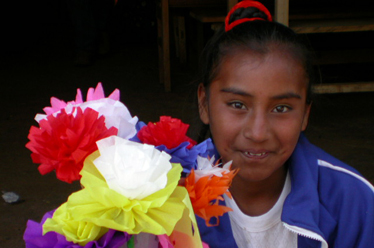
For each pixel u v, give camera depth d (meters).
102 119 0.81
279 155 1.14
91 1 5.66
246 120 1.13
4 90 4.87
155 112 4.11
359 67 5.16
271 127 1.11
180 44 5.57
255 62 1.10
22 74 5.50
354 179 1.25
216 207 0.86
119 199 0.71
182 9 5.41
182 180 0.86
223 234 1.26
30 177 3.02
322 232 1.24
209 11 4.11
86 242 0.73
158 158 0.75
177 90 4.71
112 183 0.71
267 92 1.10
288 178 1.31
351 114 3.98
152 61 5.94
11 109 4.29
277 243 1.31
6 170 3.11
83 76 5.37
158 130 0.89
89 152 0.78
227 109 1.15
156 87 4.84
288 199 1.22
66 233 0.72
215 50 1.20
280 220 1.29
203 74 1.30
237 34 1.17
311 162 1.27
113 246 0.74
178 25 5.65
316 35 5.02
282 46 1.13
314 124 3.77
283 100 1.11
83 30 5.71
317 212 1.20
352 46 4.99
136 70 5.55
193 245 0.82
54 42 7.02
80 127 0.76
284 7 2.97
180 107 4.20
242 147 1.14
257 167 1.15
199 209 0.84
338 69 5.11
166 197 0.73
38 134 0.77
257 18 1.30
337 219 1.26
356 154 3.19
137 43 6.91
